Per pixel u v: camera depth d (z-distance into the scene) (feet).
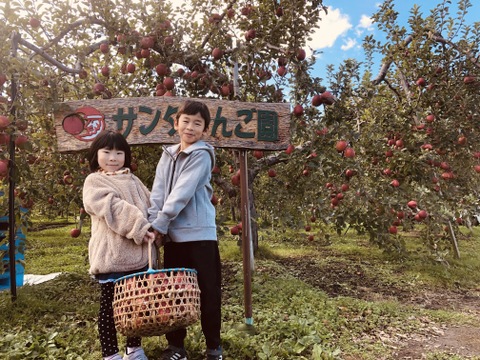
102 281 6.91
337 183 17.88
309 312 11.85
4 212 12.07
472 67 20.38
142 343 8.77
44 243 28.81
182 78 16.17
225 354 8.46
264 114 10.68
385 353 9.43
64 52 14.90
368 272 18.19
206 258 7.39
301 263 20.22
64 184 16.16
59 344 8.86
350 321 11.55
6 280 14.47
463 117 19.69
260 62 14.94
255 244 21.31
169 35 15.34
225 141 10.48
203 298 7.43
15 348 8.29
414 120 19.79
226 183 16.66
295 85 13.19
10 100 11.37
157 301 5.93
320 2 12.87
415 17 20.72
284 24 13.99
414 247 25.61
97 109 10.87
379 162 18.31
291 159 16.87
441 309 13.60
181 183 7.09
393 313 12.38
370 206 16.75
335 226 17.21
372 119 19.31
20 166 11.55
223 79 15.80
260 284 14.76
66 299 13.16
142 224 6.66
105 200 6.77
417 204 16.98
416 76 21.08
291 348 8.80
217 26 15.66
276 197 19.40
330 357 8.49
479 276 18.17
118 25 14.84
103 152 7.50
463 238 29.86
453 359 9.00
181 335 7.63
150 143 10.63
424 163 17.35
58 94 13.51
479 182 20.68
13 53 11.44
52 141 15.16
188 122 7.64
